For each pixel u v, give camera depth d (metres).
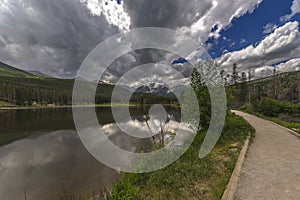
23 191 6.93
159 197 4.02
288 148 7.21
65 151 11.84
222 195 3.63
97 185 7.05
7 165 9.55
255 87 52.12
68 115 39.91
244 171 4.88
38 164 9.67
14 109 60.16
